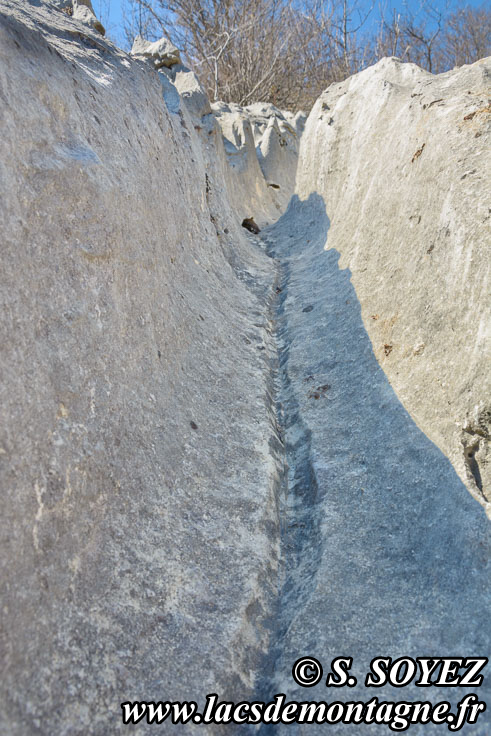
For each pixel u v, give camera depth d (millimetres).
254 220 7859
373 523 2602
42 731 1506
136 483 2309
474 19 19172
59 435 1989
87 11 4469
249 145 8844
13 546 1654
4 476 1697
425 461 2695
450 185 3344
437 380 2926
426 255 3418
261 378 3799
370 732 1818
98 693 1683
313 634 2154
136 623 1920
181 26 15203
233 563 2371
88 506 2021
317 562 2469
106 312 2496
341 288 4535
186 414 2928
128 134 3344
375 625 2154
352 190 5371
